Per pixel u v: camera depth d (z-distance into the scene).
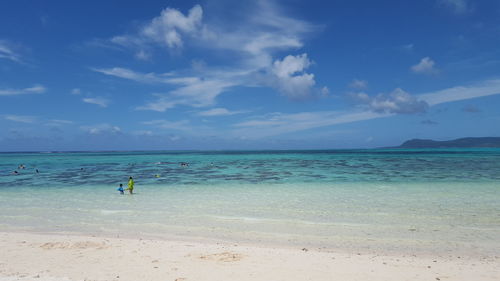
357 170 44.66
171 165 63.59
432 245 10.89
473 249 10.42
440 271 8.23
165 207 18.22
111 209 17.78
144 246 10.77
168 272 8.19
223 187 27.09
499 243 11.05
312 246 10.95
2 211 17.41
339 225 13.73
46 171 48.47
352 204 18.52
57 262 9.05
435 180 30.52
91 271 8.28
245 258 9.38
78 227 13.94
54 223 14.66
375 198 20.47
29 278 7.45
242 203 19.22
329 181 30.97
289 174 39.47
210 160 85.81
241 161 77.94
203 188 26.53
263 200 20.20
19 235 12.45
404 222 14.11
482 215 15.30
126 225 14.20
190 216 15.81
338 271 8.24
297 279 7.69
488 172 38.97
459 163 59.03
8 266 8.70
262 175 38.41
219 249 10.38
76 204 19.44
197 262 9.03
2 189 26.91
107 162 79.50
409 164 57.59
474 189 24.02
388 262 9.02
